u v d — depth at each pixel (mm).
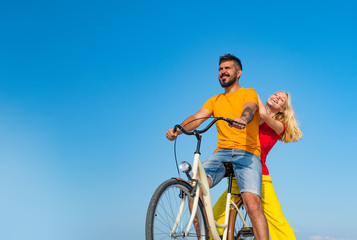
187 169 2861
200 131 2939
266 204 3848
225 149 3469
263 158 3910
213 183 3363
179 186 2824
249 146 3420
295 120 4012
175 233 2785
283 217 3885
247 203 3303
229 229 3402
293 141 4031
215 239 3186
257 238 3248
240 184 3367
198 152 2957
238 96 3486
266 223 3275
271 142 3912
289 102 4016
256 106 3270
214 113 3629
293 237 3820
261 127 3926
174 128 3053
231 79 3559
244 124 2934
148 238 2553
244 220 3664
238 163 3375
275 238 3842
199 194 3004
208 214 3051
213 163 3449
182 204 2863
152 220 2596
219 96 3654
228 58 3592
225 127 3490
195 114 3660
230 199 3480
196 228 3020
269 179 3918
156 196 2645
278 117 4016
